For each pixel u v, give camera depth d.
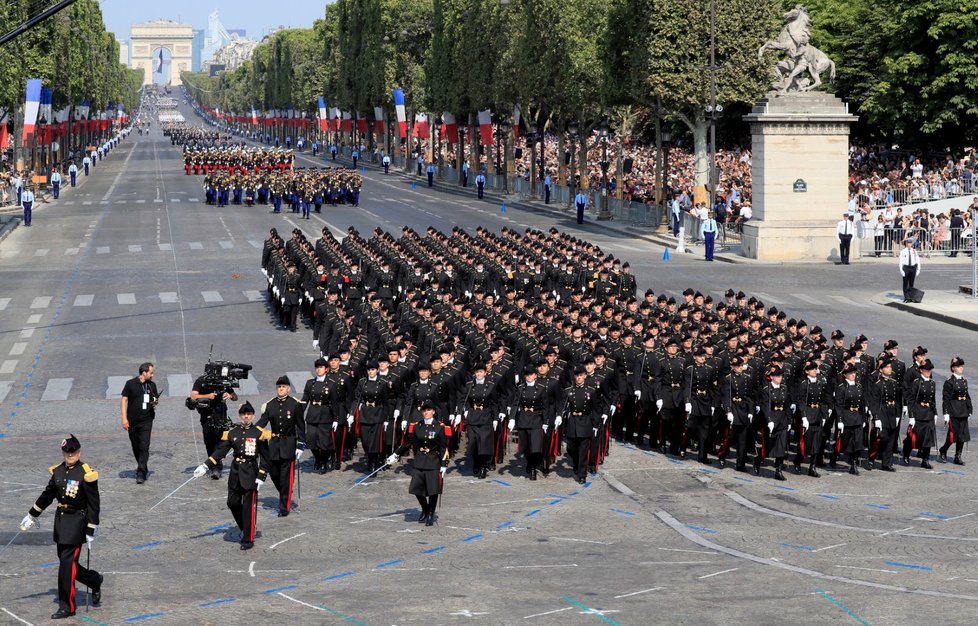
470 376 29.02
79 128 168.88
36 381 36.97
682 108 78.06
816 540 21.94
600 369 27.12
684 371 29.06
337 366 27.30
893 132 87.75
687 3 74.75
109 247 70.88
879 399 28.05
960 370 28.55
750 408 27.86
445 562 20.66
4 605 18.42
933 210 72.31
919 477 27.52
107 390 35.72
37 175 108.56
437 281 43.41
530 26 96.31
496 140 129.62
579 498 25.41
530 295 47.19
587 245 52.06
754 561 20.50
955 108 80.44
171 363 39.44
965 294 53.09
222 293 54.12
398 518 23.80
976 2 77.50
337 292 36.78
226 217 88.62
